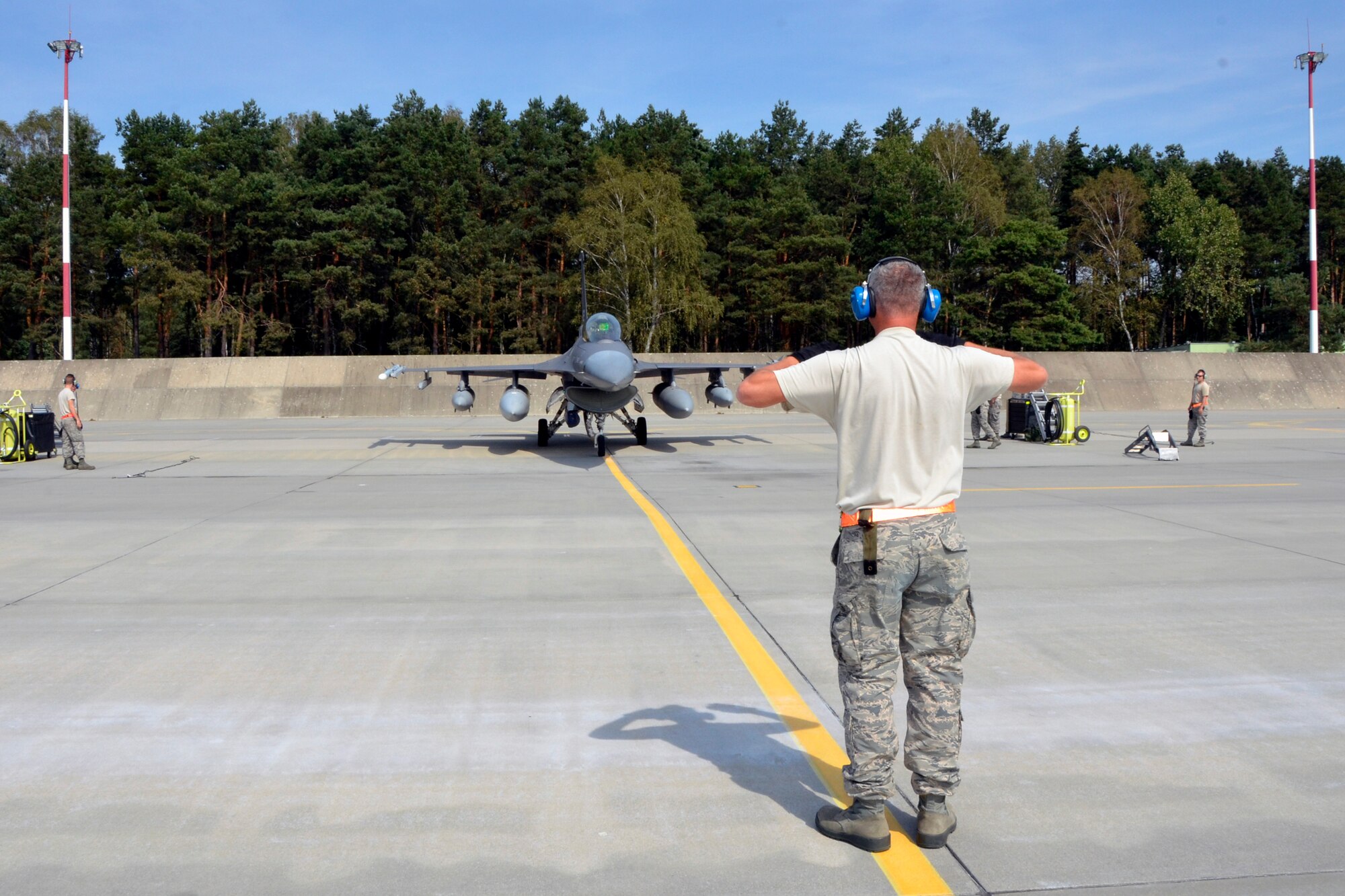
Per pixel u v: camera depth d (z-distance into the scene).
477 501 13.02
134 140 71.12
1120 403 39.44
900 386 3.31
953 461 3.39
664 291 55.59
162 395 37.31
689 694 5.03
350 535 10.23
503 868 3.22
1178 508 11.80
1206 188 82.69
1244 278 79.69
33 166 64.94
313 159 69.44
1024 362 3.51
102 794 3.86
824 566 8.45
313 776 4.01
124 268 68.12
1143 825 3.53
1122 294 72.19
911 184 71.25
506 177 75.00
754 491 14.01
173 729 4.57
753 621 6.52
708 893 3.05
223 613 6.83
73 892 3.09
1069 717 4.66
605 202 57.19
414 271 63.22
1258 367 41.09
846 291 62.34
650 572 8.20
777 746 4.31
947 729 3.39
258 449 22.05
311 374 38.34
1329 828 3.49
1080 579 7.75
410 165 63.28
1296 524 10.57
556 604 7.06
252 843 3.42
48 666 5.58
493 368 23.30
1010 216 78.00
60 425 17.55
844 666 3.43
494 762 4.14
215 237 64.19
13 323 67.50
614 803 3.74
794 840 3.43
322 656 5.76
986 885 3.11
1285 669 5.39
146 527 10.83
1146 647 5.83
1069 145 86.94
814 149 90.88
